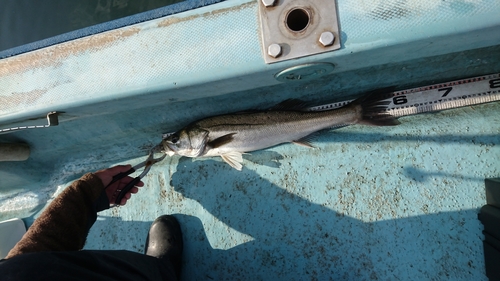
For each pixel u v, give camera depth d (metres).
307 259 2.43
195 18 1.50
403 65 1.85
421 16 1.29
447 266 2.21
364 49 1.34
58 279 1.29
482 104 2.25
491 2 1.24
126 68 1.57
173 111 2.31
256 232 2.54
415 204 2.30
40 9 3.20
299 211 2.48
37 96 1.65
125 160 2.90
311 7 1.36
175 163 2.80
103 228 2.88
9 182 2.85
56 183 3.00
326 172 2.48
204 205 2.68
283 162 2.57
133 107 1.85
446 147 2.29
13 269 1.21
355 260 2.35
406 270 2.27
